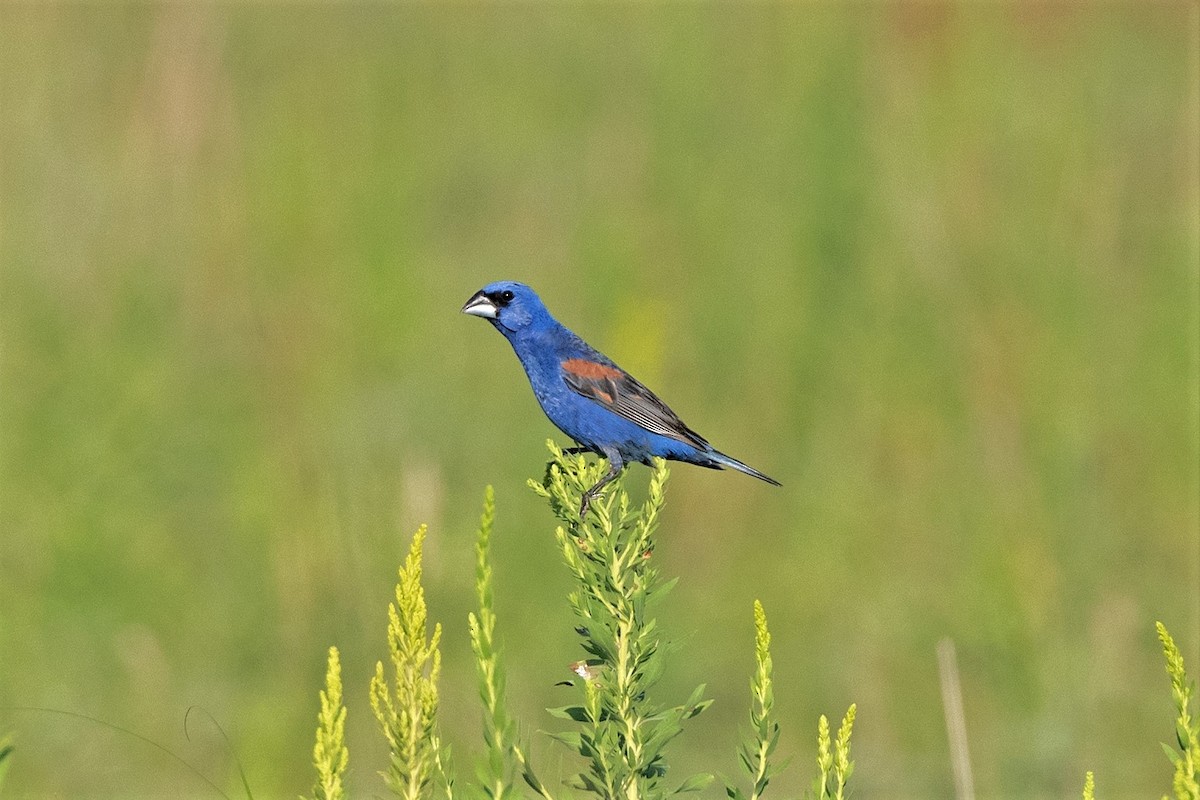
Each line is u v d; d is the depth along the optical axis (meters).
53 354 14.26
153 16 17.19
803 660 12.90
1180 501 13.91
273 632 12.19
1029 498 13.69
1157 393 14.67
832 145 16.77
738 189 16.84
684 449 11.59
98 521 12.80
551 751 6.01
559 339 11.75
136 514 13.02
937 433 14.77
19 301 14.68
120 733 11.41
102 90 17.05
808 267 15.91
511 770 4.52
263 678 11.98
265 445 13.80
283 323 15.13
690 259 16.25
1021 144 17.28
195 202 16.00
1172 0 19.11
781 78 17.58
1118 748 11.88
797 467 14.80
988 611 12.70
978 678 12.34
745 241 16.28
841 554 13.88
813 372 15.30
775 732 5.02
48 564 12.53
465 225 17.25
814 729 12.10
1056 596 12.77
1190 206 16.69
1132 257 16.48
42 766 11.15
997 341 15.13
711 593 13.75
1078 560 13.14
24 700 11.66
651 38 18.20
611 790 5.10
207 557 12.83
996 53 18.12
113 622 12.28
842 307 15.77
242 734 11.38
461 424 14.68
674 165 17.09
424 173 17.20
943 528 13.95
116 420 13.58
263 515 12.98
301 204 15.93
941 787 11.21
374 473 13.59
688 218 16.53
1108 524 13.56
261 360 14.84
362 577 12.48
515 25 18.77
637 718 5.22
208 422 14.02
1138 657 12.60
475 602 12.81
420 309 15.74
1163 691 12.28
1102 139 17.80
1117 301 15.64
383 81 17.91
